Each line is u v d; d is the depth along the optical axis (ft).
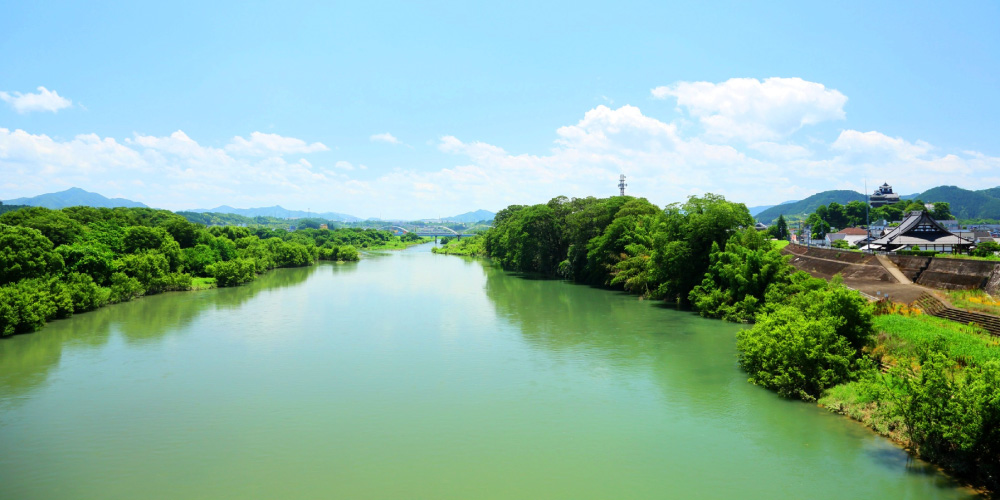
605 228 366.84
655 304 265.75
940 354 89.10
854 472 87.81
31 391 133.69
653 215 345.31
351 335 198.18
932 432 87.81
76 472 92.12
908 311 151.02
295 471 92.32
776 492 83.20
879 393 98.63
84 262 268.21
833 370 119.85
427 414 118.21
